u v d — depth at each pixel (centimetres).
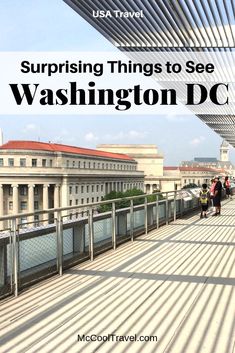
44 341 398
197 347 384
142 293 545
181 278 620
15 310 480
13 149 7762
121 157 10712
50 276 622
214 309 482
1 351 377
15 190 7056
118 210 893
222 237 1012
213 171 14950
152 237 1013
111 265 707
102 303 504
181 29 722
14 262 531
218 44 791
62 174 7362
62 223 651
